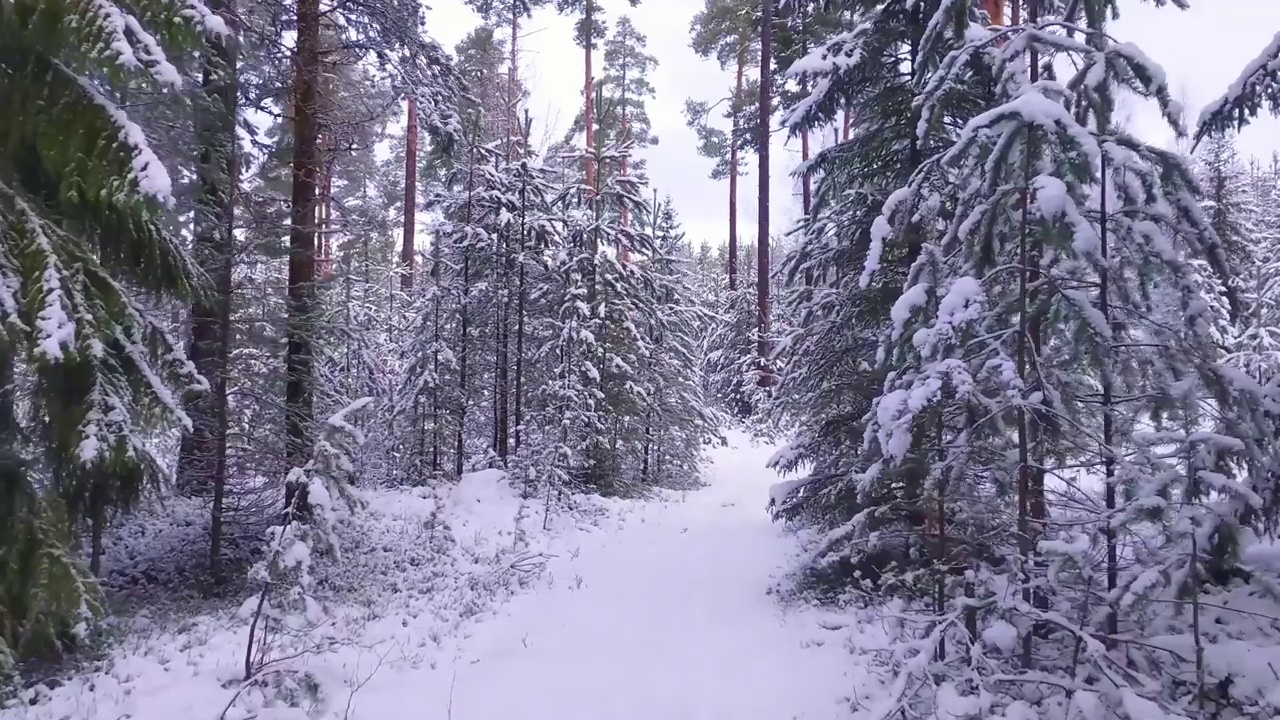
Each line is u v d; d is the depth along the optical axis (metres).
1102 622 6.07
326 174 13.00
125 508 7.36
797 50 18.39
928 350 5.96
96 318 6.60
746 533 14.21
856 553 8.84
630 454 18.98
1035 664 6.18
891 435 6.12
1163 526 5.62
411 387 18.02
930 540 7.20
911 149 9.85
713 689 6.90
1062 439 6.46
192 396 9.71
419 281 22.41
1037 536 6.39
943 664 5.88
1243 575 5.81
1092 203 6.38
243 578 10.21
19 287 5.99
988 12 10.10
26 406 6.91
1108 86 6.27
